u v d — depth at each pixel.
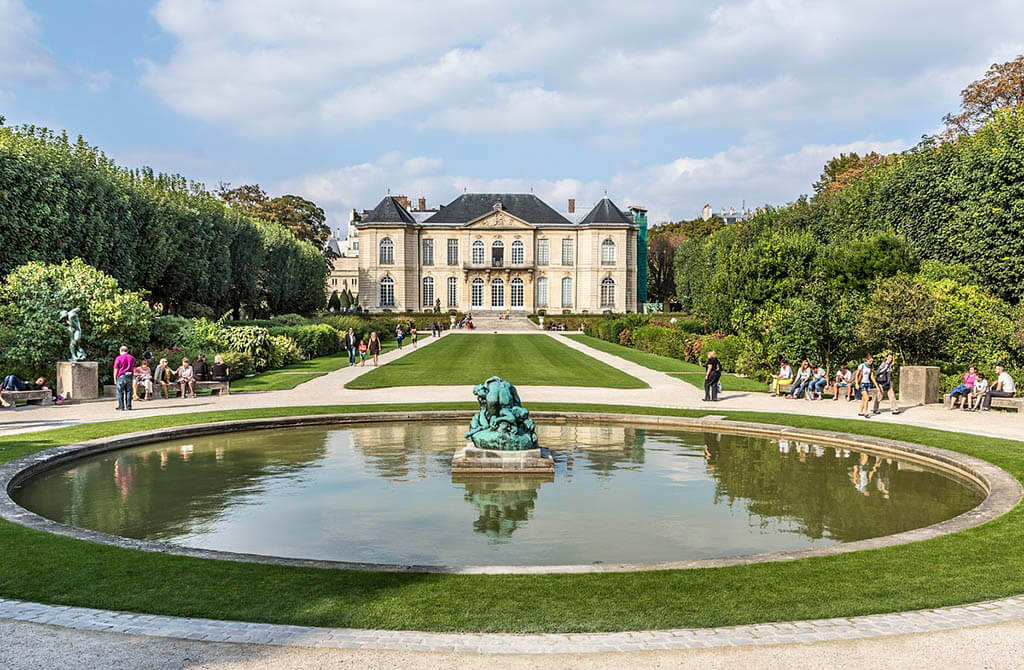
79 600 6.75
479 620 6.36
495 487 12.30
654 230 128.38
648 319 68.19
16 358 24.80
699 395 24.61
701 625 6.30
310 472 13.30
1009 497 10.80
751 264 35.44
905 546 8.47
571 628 6.23
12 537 8.67
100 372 26.14
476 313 105.62
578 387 26.80
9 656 5.67
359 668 5.52
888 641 6.01
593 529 9.95
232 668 5.52
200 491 11.88
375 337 36.84
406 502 11.30
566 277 106.50
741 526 10.11
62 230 32.66
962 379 23.95
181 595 6.86
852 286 32.12
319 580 7.29
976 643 5.98
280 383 28.38
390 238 104.00
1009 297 32.00
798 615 6.50
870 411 20.62
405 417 19.11
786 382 25.23
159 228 41.84
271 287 67.75
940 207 37.12
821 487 12.34
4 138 32.28
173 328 33.31
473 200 109.44
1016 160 31.22
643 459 14.61
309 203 98.12
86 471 13.30
